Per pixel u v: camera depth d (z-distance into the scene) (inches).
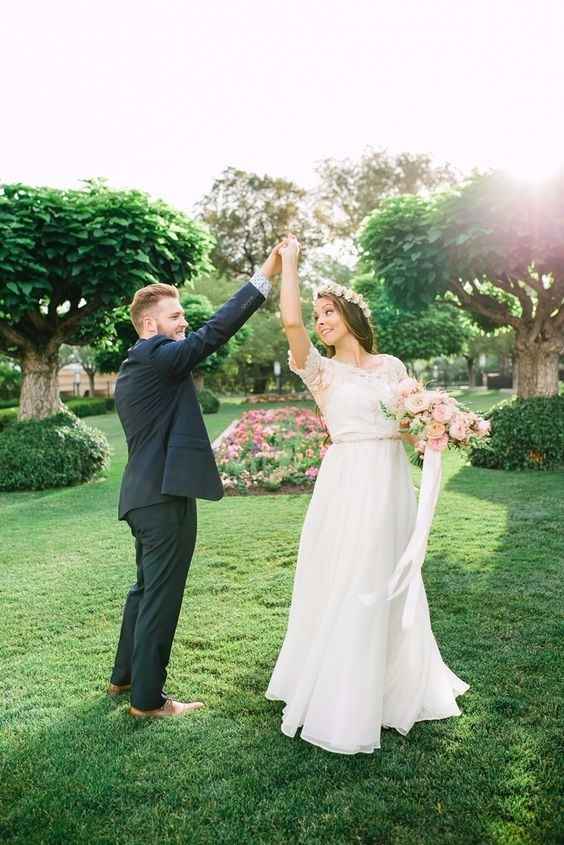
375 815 80.0
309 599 104.3
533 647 128.3
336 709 92.1
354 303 105.5
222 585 175.2
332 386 101.4
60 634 145.9
